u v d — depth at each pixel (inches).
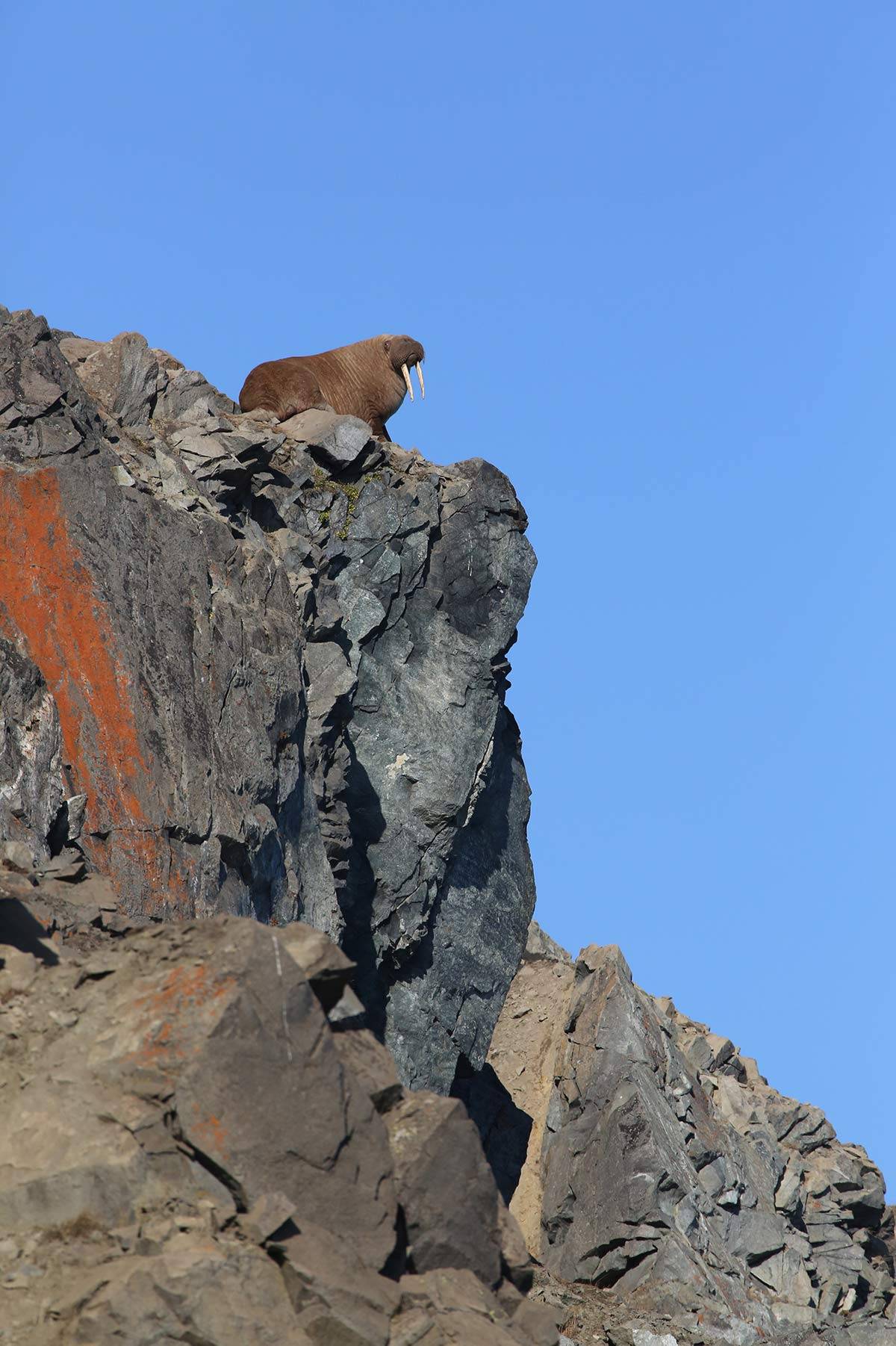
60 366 2090.3
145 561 2003.0
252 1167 1005.2
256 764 2039.9
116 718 1824.6
